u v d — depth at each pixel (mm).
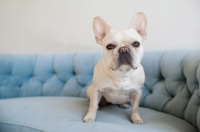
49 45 2656
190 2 1848
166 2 1967
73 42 2500
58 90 2146
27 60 2248
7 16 2818
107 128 997
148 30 2064
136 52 1213
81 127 1035
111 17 2264
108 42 1234
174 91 1476
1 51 2816
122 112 1483
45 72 2197
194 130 1092
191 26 1857
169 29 1965
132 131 958
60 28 2578
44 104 1475
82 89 2037
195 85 1223
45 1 2648
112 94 1403
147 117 1352
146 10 2070
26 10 2750
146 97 1713
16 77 2197
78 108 1427
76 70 2076
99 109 1572
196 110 1123
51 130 1029
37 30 2711
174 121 1195
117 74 1266
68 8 2518
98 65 1387
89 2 2387
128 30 1293
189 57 1362
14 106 1393
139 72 1338
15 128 1141
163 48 2004
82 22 2438
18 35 2799
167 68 1550
